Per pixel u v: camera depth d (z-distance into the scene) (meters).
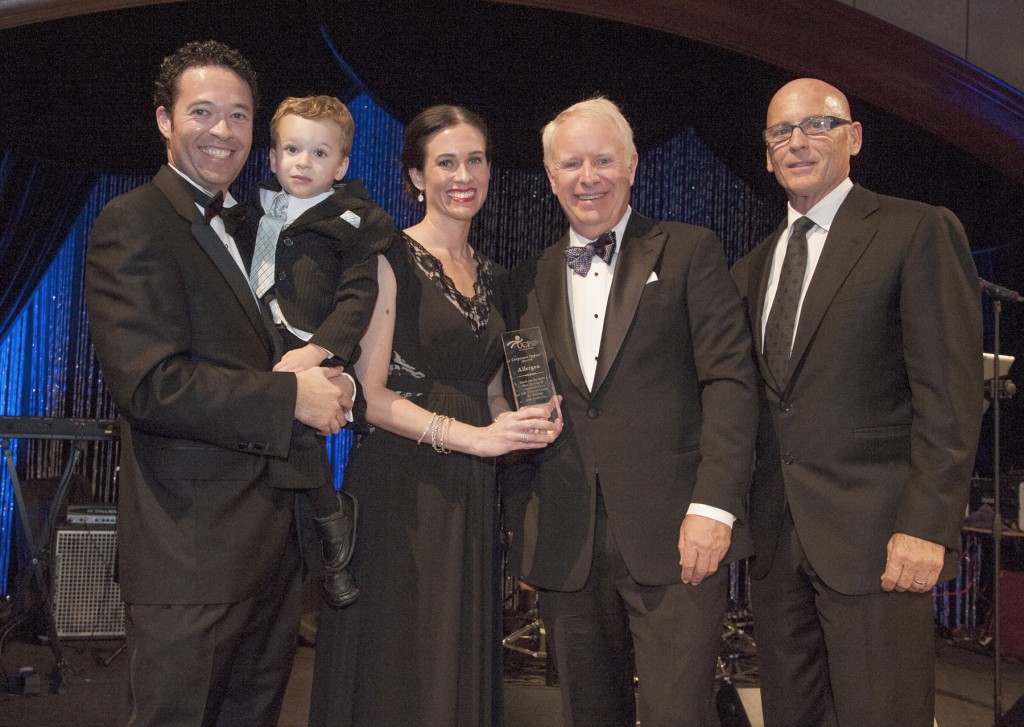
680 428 2.52
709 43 7.00
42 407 8.29
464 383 2.62
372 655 2.48
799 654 2.57
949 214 2.48
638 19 6.90
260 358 2.29
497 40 7.31
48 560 5.82
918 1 7.12
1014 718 2.93
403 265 2.61
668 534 2.45
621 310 2.53
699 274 2.53
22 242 7.98
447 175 2.66
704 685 2.40
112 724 4.25
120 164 7.72
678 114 7.64
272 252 2.52
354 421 2.51
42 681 5.00
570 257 2.65
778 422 2.58
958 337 2.37
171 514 2.15
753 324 2.73
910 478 2.38
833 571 2.42
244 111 2.32
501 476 2.74
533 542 2.56
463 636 2.50
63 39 6.86
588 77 7.47
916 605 2.40
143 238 2.14
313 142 2.64
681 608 2.42
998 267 7.62
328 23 7.01
